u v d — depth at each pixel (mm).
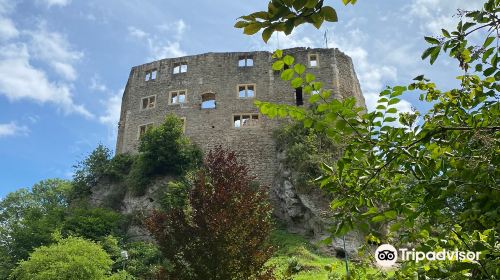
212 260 9969
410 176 3871
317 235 25625
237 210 10703
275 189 31547
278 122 35375
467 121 3842
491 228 3377
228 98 37281
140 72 41094
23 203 43062
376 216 3555
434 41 3635
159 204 30078
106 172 35875
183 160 33125
